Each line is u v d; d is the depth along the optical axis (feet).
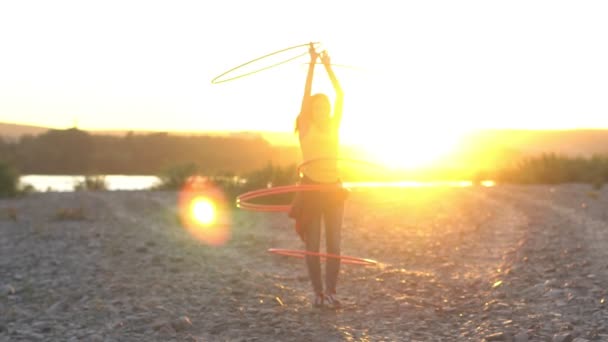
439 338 21.83
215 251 40.55
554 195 80.07
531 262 34.22
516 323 22.97
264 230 51.24
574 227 47.67
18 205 73.00
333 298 25.73
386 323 23.73
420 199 78.59
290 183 82.69
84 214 61.87
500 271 32.32
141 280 31.01
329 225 25.80
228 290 28.73
